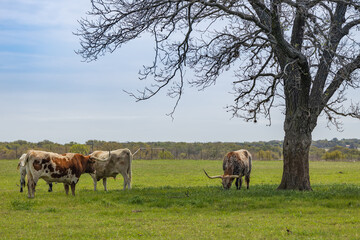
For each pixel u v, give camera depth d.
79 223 12.57
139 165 54.41
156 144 94.94
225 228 11.52
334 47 19.34
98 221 12.97
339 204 15.09
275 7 16.67
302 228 11.23
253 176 37.47
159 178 35.69
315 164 60.50
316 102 19.88
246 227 11.55
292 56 17.47
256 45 20.08
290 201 15.88
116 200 17.45
